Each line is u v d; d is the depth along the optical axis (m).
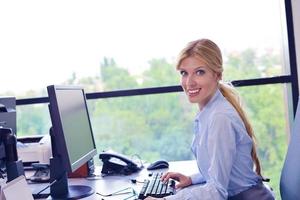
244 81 2.55
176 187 1.59
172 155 2.64
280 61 2.60
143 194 1.42
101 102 2.67
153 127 2.67
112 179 1.81
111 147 2.67
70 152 1.41
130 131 2.69
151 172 1.94
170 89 2.60
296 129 1.44
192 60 1.46
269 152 2.54
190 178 1.64
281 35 2.59
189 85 1.48
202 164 1.49
